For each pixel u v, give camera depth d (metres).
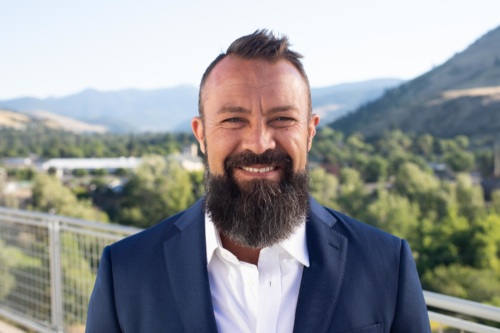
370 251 1.21
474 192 62.91
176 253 1.21
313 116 1.24
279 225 1.12
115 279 1.23
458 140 103.25
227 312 1.17
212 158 1.15
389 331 1.18
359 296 1.16
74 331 3.17
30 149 141.62
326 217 1.27
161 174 71.88
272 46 1.12
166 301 1.17
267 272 1.18
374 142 107.56
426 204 63.94
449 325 1.62
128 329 1.19
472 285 43.31
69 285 3.19
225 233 1.17
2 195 77.56
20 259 3.64
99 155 138.25
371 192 74.56
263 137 1.10
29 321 3.54
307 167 1.20
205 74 1.18
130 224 67.25
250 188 1.12
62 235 3.25
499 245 48.94
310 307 1.13
